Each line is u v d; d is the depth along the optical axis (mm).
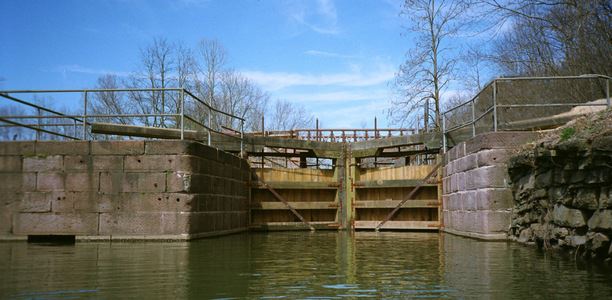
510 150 11508
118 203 11727
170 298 5004
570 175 7848
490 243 10953
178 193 11672
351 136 21812
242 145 16547
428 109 28094
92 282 5895
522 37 24406
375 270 6961
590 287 5496
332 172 18328
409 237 13914
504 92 24984
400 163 23234
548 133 10953
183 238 11625
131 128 15484
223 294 5207
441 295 5148
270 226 17469
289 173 17891
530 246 10047
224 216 14359
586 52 19219
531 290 5363
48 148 11867
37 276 6301
